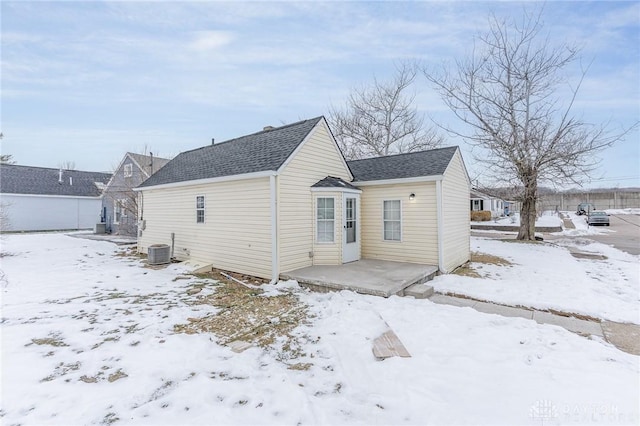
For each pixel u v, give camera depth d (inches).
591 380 115.7
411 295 242.1
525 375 120.6
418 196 333.4
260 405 104.8
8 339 157.2
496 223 1107.3
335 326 174.9
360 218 372.5
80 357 138.7
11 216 821.2
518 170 569.3
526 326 173.6
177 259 398.6
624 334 169.6
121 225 721.0
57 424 95.0
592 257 443.2
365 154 862.5
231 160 361.1
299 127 349.1
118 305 215.8
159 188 432.8
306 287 263.7
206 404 105.2
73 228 942.4
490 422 93.0
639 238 661.9
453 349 144.9
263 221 294.0
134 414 99.8
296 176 309.6
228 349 148.2
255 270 301.9
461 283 276.8
